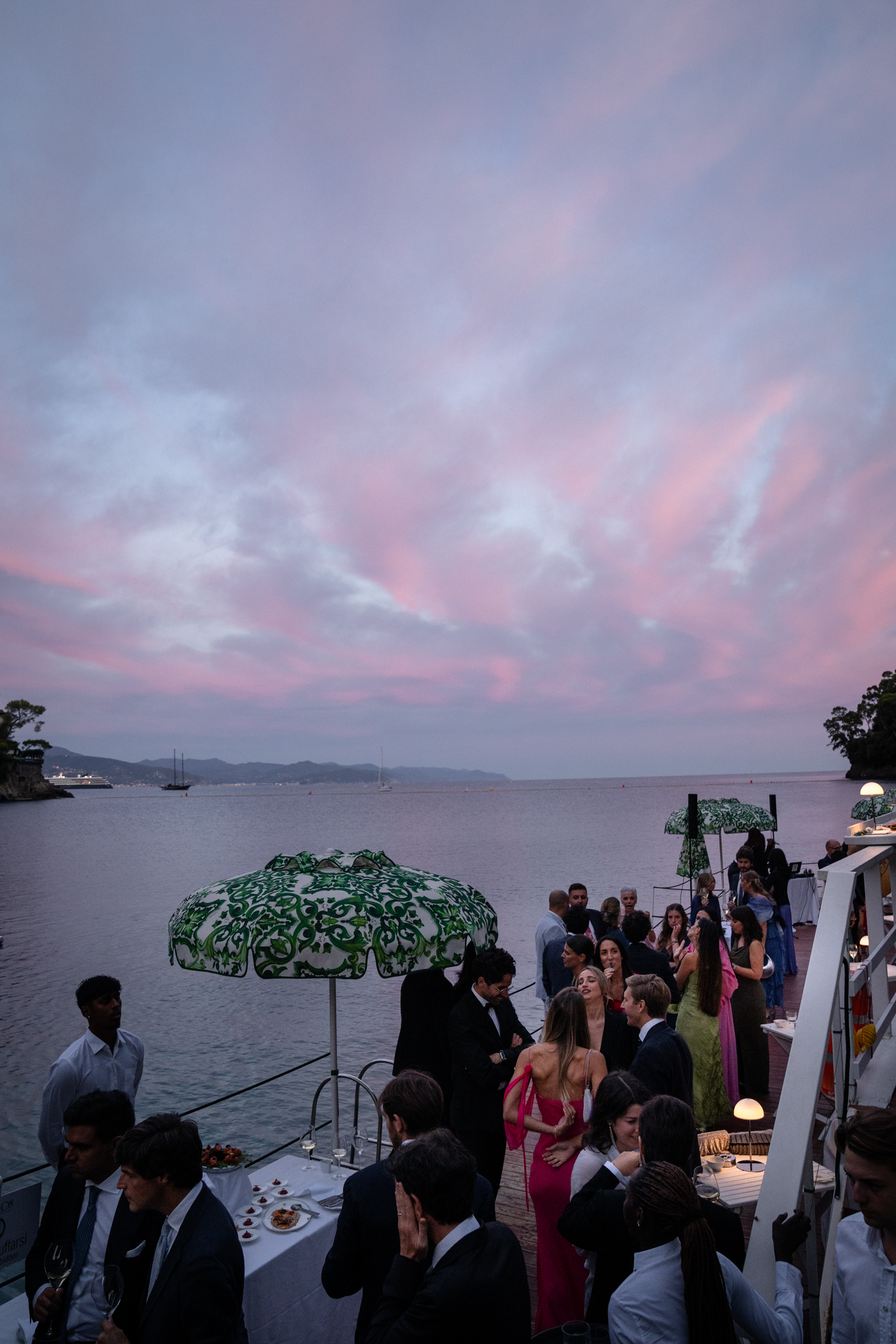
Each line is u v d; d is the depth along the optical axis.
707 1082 6.27
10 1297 7.79
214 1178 3.86
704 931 6.56
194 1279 2.60
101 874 54.62
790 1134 2.85
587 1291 3.71
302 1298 3.62
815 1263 2.89
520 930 27.33
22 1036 19.23
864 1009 5.29
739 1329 2.37
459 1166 2.40
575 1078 3.93
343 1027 19.03
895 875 7.57
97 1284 2.88
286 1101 14.17
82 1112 3.01
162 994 22.48
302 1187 4.21
